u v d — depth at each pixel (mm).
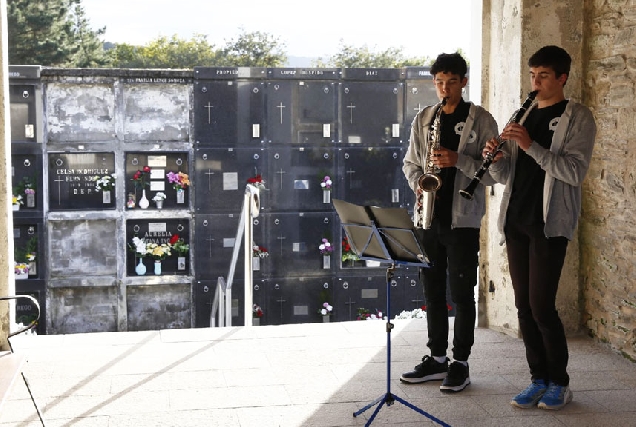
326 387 4168
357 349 4863
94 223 10516
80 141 10508
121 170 10562
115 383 4238
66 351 4824
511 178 3861
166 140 10609
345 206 3652
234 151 10648
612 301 4828
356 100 10758
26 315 10453
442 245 4121
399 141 10852
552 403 3807
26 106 10414
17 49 20203
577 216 3744
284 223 10703
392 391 4102
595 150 4973
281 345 4949
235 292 10672
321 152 10727
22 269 10375
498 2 5223
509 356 4719
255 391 4109
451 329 5422
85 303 10508
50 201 10477
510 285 5180
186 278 10586
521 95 4977
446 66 3947
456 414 3777
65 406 3900
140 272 10594
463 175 3969
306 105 10695
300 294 10734
